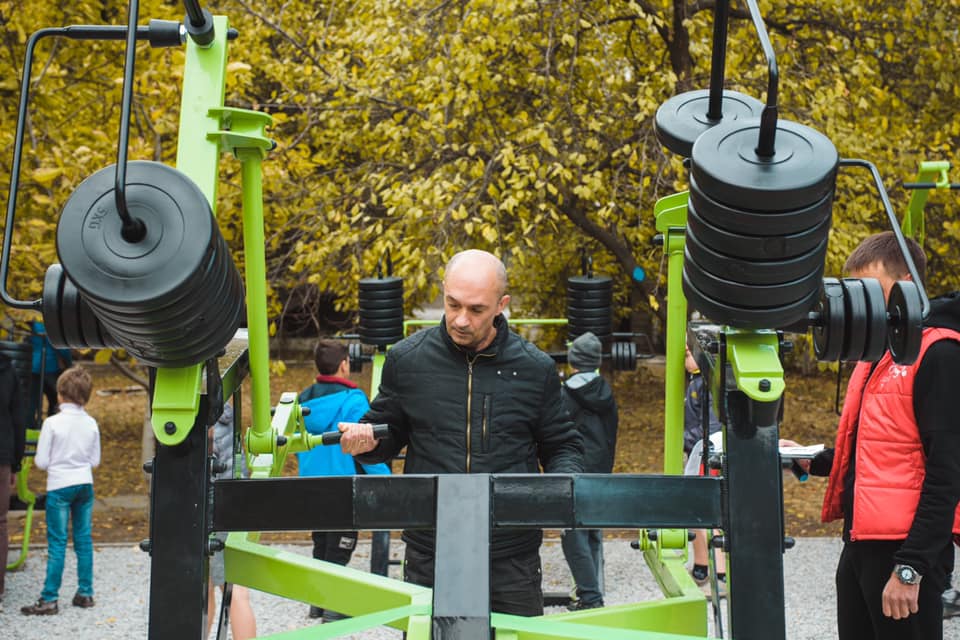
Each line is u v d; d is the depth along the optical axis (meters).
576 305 5.88
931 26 9.28
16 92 7.81
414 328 9.72
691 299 1.84
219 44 2.23
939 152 8.73
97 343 1.92
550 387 2.78
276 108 10.19
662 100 8.59
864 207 8.32
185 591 1.88
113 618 5.98
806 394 14.73
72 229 1.63
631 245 10.39
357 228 8.67
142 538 7.95
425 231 8.50
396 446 2.84
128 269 1.60
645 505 1.96
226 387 2.23
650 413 13.41
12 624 5.86
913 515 2.81
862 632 3.06
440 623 1.77
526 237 8.45
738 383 1.90
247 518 1.96
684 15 8.95
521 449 2.73
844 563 3.09
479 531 1.88
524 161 7.84
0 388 6.15
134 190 1.65
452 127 8.20
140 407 14.70
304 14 10.55
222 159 8.56
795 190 1.61
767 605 1.91
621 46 9.41
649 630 2.50
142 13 7.93
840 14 9.43
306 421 5.88
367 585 2.34
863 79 8.57
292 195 9.30
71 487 6.09
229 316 1.80
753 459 1.95
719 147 1.69
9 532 8.26
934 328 2.81
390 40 8.38
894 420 2.85
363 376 16.64
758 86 8.48
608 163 9.15
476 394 2.70
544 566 6.97
